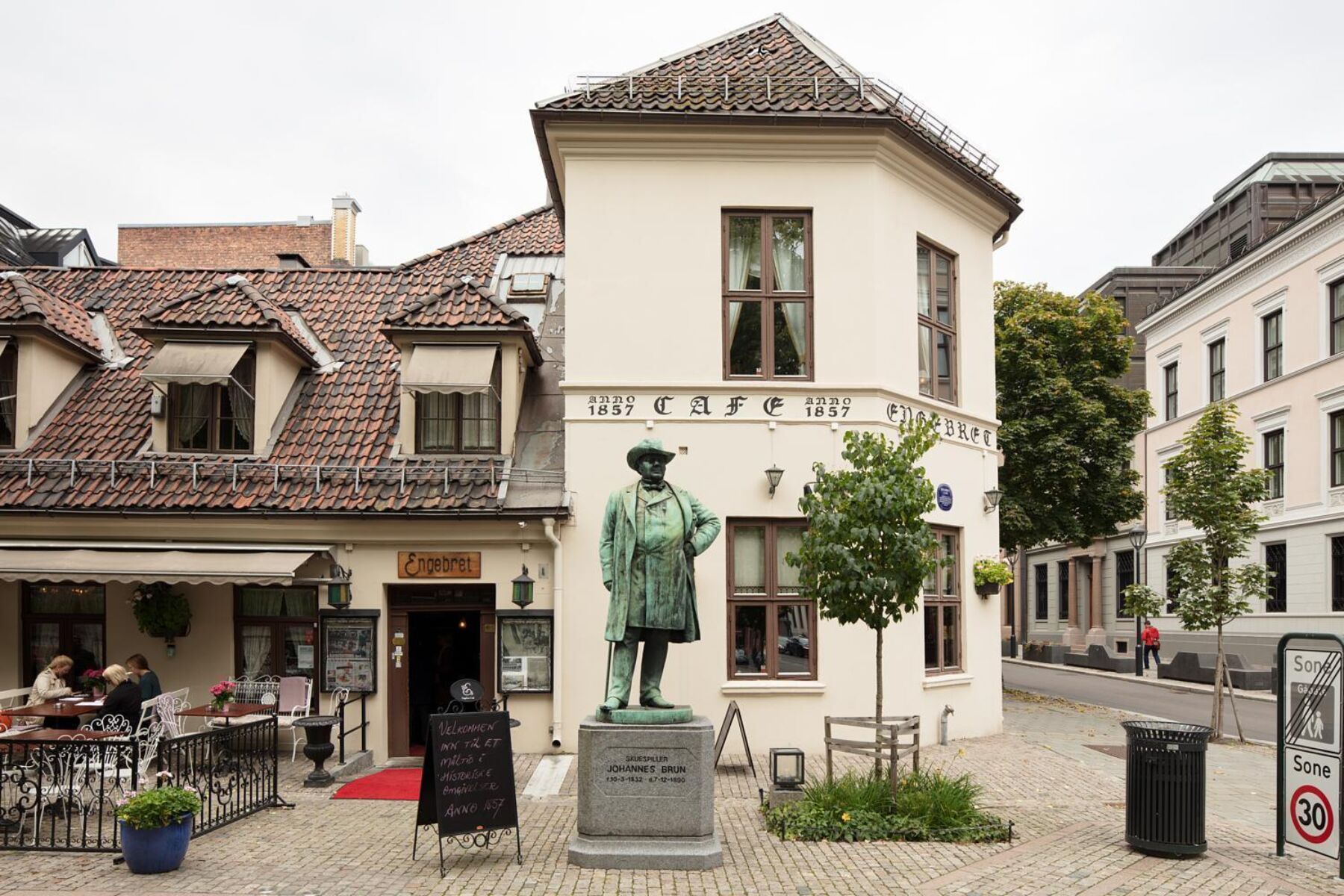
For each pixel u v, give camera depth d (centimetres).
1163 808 863
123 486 1380
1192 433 1767
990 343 1670
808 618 1374
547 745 1337
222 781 1091
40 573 1256
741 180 1423
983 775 1239
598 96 1423
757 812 1016
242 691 1359
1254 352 3222
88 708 1114
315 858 847
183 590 1395
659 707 880
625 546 873
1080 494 2398
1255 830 984
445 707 1398
